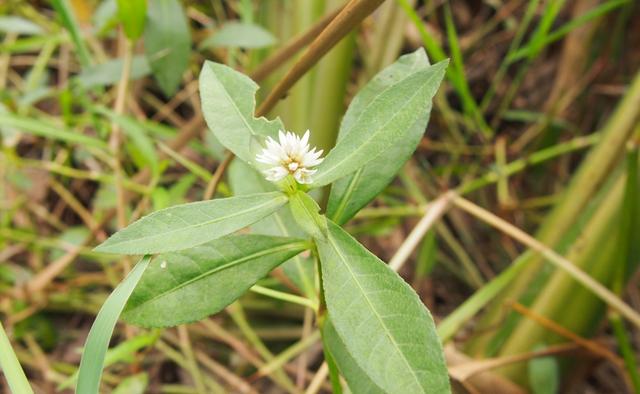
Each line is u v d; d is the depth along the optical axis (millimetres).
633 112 413
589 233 403
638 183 379
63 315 509
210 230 231
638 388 383
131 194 455
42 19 545
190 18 548
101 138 419
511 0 606
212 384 445
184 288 245
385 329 224
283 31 433
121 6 359
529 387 408
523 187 588
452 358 378
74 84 439
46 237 517
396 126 234
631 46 563
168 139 489
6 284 475
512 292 431
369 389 255
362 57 554
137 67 402
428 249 510
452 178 603
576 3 573
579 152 586
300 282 290
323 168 237
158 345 445
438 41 583
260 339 492
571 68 563
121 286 237
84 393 232
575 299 403
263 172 235
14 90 563
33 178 537
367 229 491
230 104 255
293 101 428
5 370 256
